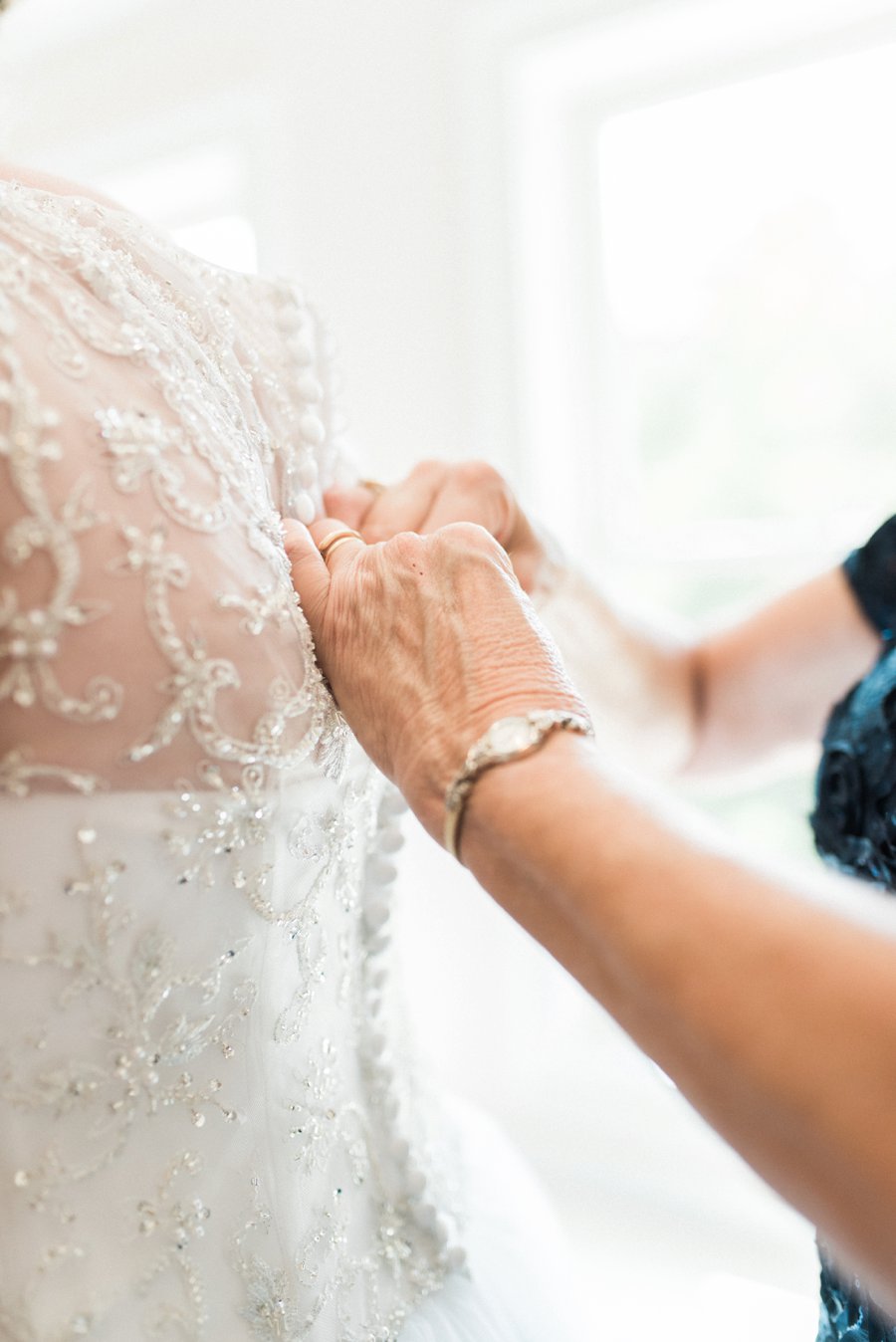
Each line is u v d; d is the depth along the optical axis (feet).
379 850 2.47
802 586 3.96
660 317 7.06
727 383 6.94
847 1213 1.24
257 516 1.94
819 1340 2.68
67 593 1.57
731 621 4.19
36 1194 1.77
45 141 8.06
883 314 6.43
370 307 6.94
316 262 7.08
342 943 2.35
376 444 7.04
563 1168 6.98
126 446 1.68
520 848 1.61
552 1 6.19
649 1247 6.38
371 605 1.96
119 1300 1.83
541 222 6.88
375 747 1.93
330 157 6.93
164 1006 1.84
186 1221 1.90
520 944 7.16
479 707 1.74
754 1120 1.31
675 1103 6.43
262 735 1.83
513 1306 2.61
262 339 2.34
